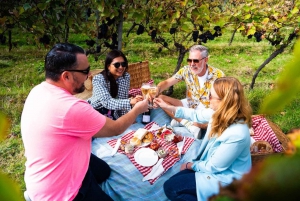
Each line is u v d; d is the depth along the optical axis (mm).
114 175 2932
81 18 4352
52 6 3896
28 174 1998
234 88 2334
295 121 4141
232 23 4566
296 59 112
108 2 3762
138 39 8539
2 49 7371
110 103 3396
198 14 4324
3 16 3934
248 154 2385
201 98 3711
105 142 3350
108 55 3428
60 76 1883
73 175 2010
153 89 3240
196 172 2537
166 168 2998
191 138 3396
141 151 3152
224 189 148
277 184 128
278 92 114
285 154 133
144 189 2838
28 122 1890
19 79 5816
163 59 7211
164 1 4246
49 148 1854
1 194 124
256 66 6785
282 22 4523
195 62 3424
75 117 1820
